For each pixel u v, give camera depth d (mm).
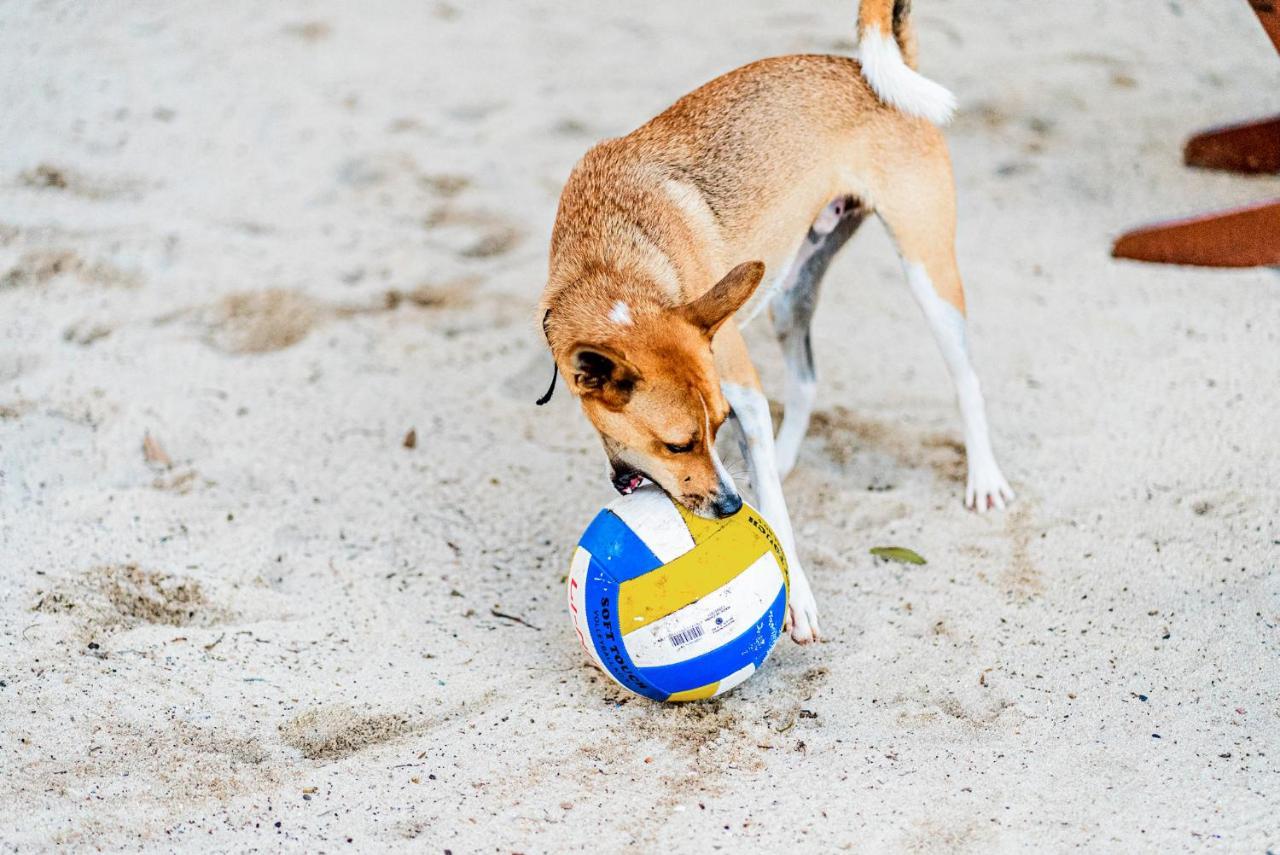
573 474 4539
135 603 4250
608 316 4129
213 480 4488
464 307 4938
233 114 5938
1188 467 4473
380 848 3914
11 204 5137
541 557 4379
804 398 4520
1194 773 3980
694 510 4066
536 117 5945
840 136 4367
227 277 4973
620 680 4051
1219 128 5273
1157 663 4148
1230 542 4324
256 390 4695
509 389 4734
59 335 4789
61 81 6168
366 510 4453
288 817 3951
